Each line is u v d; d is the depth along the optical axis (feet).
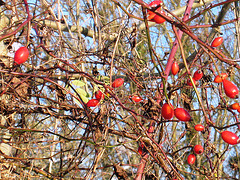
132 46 2.44
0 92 2.22
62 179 2.39
